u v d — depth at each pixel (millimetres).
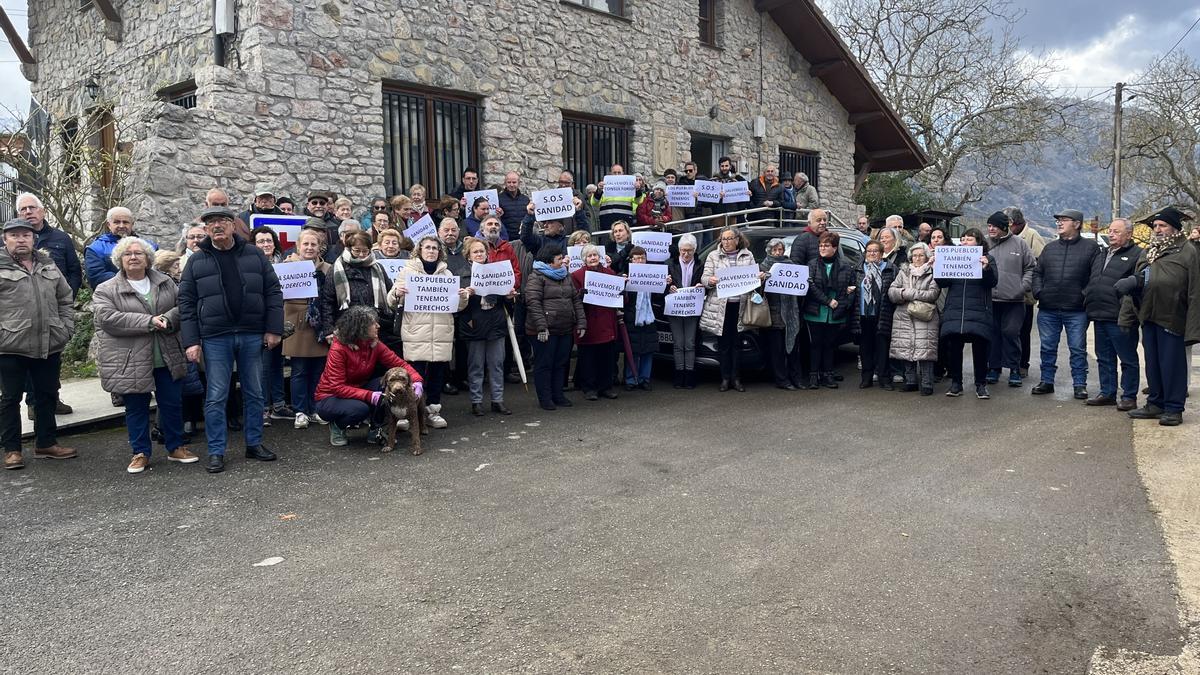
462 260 6871
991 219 7992
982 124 25562
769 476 5098
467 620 3242
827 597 3434
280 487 4914
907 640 3084
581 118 12578
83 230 9273
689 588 3518
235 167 8695
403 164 10445
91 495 4785
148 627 3203
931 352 7598
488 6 11031
